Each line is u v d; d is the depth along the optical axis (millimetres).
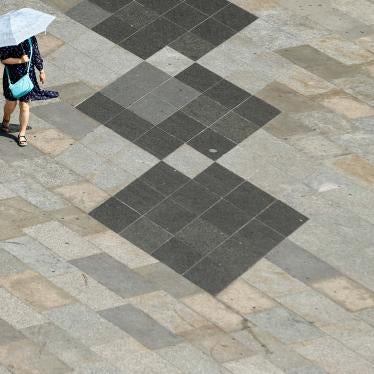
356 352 31906
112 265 33938
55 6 41938
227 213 35688
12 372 30500
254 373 31031
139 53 40469
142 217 35406
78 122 38188
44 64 39906
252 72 40062
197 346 31750
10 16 35781
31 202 35562
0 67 39531
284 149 37625
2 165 36594
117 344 31578
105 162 36969
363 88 39938
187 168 36875
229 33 41344
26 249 34094
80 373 30609
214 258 34406
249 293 33469
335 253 34750
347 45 41469
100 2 42062
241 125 38281
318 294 33531
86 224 35062
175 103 38875
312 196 36281
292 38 41469
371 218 35812
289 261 34406
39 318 32094
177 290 33406
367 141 38125
